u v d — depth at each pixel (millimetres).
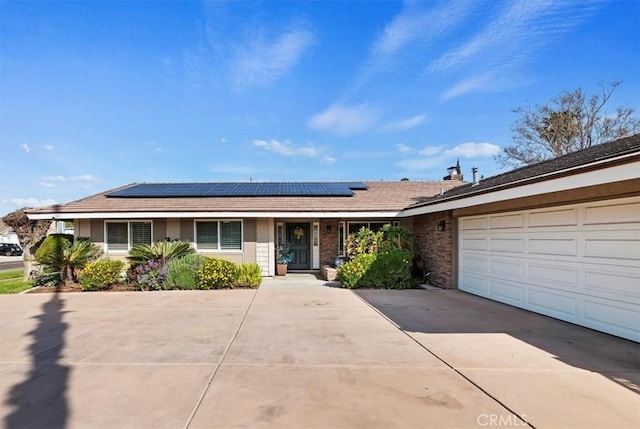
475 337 6082
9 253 40562
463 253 11164
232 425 3262
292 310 8375
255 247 14570
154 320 7477
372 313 8008
